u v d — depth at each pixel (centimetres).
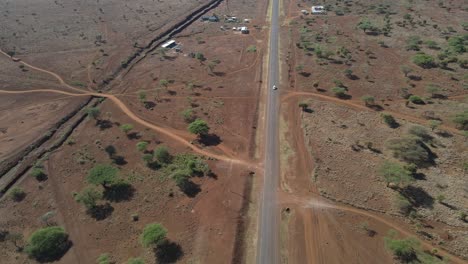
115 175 5941
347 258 4869
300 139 7144
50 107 8350
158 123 7756
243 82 9312
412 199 5653
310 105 8206
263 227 5381
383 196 5741
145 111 8175
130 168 6481
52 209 5716
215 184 6112
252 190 6025
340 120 7662
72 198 5906
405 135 7056
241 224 5422
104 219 5503
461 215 5303
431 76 9112
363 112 7900
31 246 4988
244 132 7425
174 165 6500
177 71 9919
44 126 7656
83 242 5166
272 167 6481
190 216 5528
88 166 6562
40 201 5866
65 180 6275
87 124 7781
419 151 6462
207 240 5147
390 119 7469
